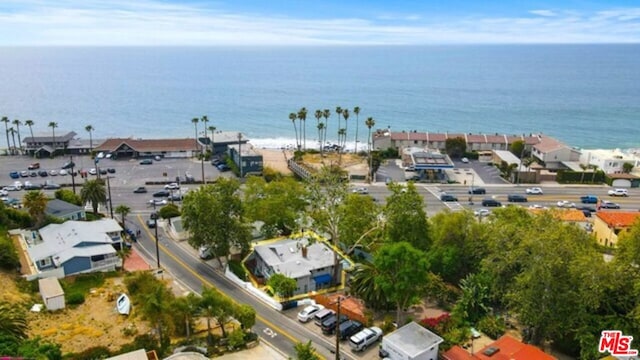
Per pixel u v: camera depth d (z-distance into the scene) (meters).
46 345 48.88
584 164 148.38
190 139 174.00
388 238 74.31
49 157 163.38
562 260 53.59
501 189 131.88
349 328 59.28
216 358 53.84
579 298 52.81
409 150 155.75
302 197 90.44
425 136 172.00
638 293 52.09
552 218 62.84
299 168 143.75
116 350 53.38
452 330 59.09
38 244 80.56
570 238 57.22
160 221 102.31
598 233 94.62
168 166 154.25
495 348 52.53
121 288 70.81
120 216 106.00
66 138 169.00
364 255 85.19
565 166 148.12
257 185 90.00
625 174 139.25
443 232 73.00
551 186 135.50
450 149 165.38
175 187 129.12
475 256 71.31
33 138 166.50
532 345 56.59
